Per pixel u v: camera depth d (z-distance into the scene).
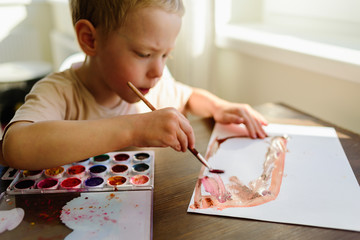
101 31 0.65
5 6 2.72
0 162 0.59
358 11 1.03
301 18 1.21
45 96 0.71
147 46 0.61
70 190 0.52
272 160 0.63
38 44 2.95
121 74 0.66
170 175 0.58
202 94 0.91
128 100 0.71
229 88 1.36
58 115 0.71
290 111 0.88
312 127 0.78
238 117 0.77
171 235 0.44
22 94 2.07
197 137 0.73
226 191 0.53
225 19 1.31
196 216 0.47
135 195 0.51
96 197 0.51
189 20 1.21
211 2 1.21
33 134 0.54
